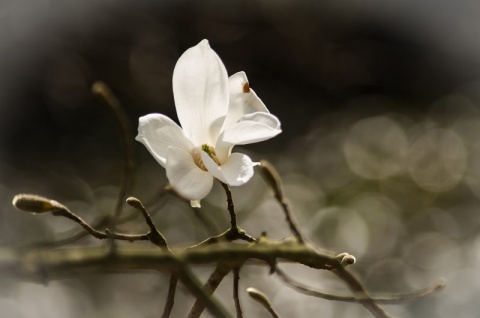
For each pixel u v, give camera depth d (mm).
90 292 3537
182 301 3574
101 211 4316
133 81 5375
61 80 5191
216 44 5789
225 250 1715
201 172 1724
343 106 5824
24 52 5184
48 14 5320
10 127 4953
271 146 5301
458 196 4871
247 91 1759
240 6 5887
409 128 5582
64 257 1667
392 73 5992
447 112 5770
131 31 5543
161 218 4051
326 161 5203
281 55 5871
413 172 5102
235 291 1738
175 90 1747
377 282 4141
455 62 6039
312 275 3764
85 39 5375
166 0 5711
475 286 4039
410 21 6078
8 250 1668
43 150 4898
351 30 6039
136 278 3670
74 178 4672
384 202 4773
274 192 1766
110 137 4988
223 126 1747
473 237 4539
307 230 4438
